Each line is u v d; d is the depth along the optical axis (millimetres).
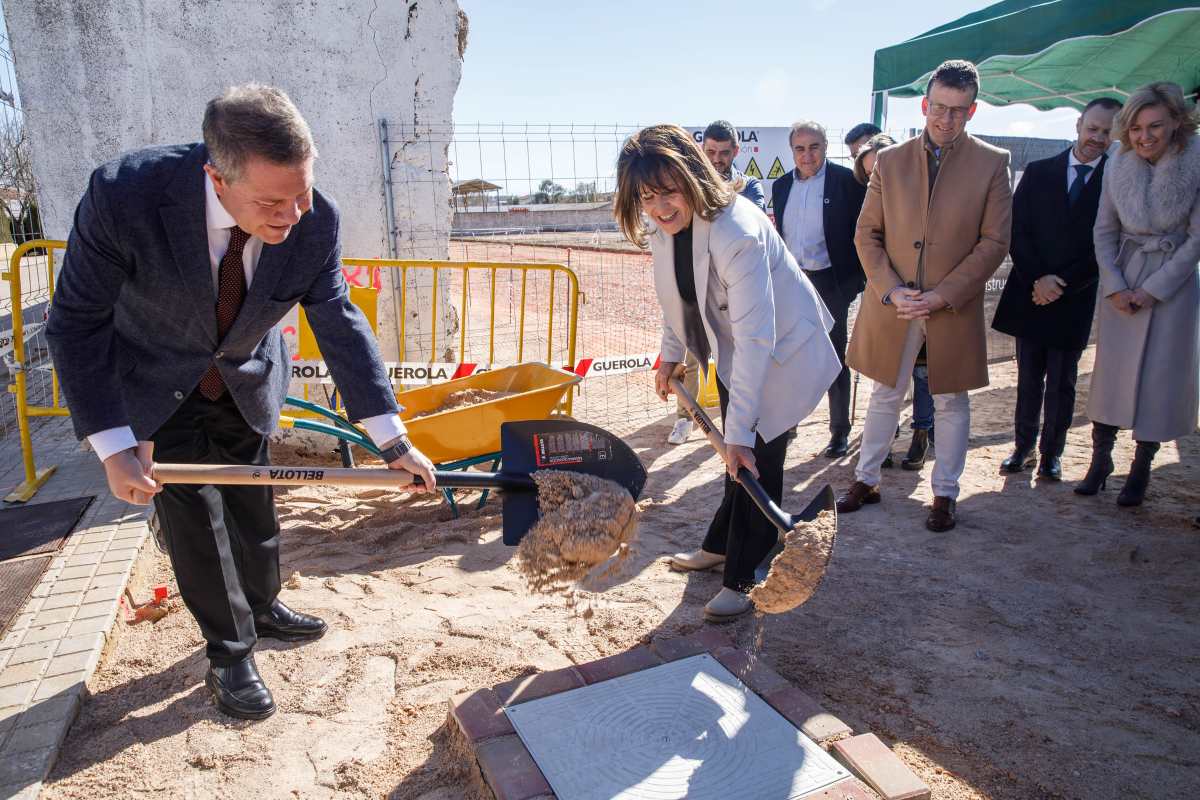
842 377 5383
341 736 2660
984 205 3951
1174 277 4078
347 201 5734
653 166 2684
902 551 3957
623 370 6051
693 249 2863
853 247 5277
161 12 5086
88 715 2777
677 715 2564
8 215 6719
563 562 2738
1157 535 4039
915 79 6617
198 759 2551
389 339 6059
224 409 2703
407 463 2617
